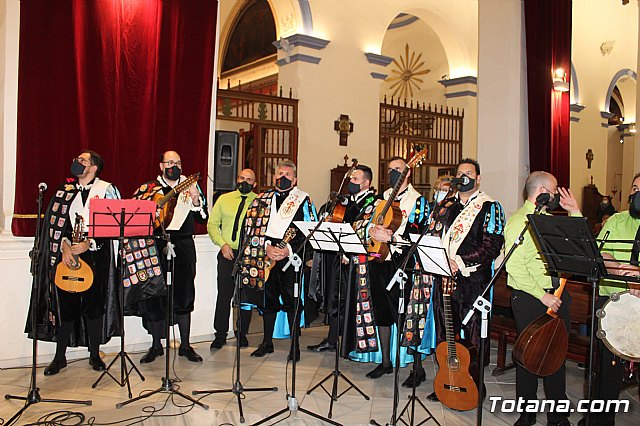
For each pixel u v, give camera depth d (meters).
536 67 5.96
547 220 2.80
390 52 13.05
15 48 4.56
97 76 4.65
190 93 5.11
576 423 3.65
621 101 15.15
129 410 3.68
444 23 11.20
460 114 11.52
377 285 4.18
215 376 4.38
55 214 4.20
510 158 6.10
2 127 4.56
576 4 12.02
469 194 3.88
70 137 4.56
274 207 4.84
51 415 3.58
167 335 3.83
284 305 4.80
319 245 3.68
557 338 3.29
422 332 3.97
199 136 5.17
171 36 5.00
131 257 4.33
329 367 4.67
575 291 4.55
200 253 5.33
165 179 4.57
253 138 9.19
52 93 4.48
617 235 3.53
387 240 3.61
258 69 11.98
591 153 12.74
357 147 10.02
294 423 3.54
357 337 4.23
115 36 4.74
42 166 4.48
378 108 10.27
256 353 4.95
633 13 13.54
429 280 3.98
